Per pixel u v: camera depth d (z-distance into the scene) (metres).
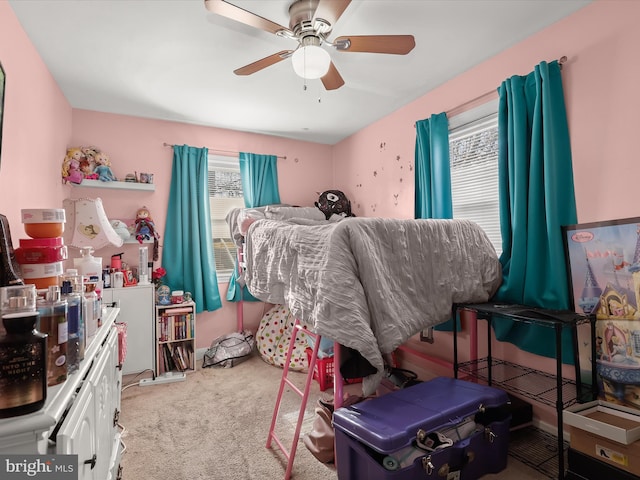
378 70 2.62
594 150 1.90
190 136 3.69
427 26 2.09
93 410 1.10
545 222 2.08
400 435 1.35
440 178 2.78
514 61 2.30
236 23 2.03
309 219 3.33
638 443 1.45
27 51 2.06
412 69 2.61
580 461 1.60
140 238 3.27
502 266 2.31
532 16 2.02
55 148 2.64
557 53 2.06
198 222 3.61
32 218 1.18
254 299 3.91
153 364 3.02
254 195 3.93
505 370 2.35
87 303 1.26
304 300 1.66
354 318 1.45
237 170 4.01
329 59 1.83
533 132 2.08
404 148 3.29
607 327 1.80
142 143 3.45
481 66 2.53
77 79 2.65
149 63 2.45
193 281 3.56
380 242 1.74
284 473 1.77
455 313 2.08
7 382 0.69
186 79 2.69
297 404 2.54
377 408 1.58
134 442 2.05
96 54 2.32
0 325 0.71
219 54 2.35
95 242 2.08
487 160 2.61
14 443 0.69
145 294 3.02
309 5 1.80
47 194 2.42
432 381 1.92
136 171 3.42
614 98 1.81
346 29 2.12
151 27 2.05
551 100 2.05
